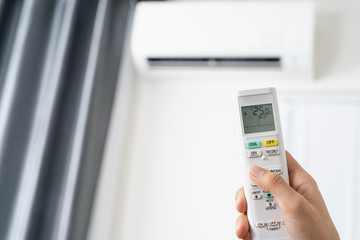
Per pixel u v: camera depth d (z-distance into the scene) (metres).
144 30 1.56
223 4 1.54
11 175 0.99
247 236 0.85
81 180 1.25
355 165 1.40
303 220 0.71
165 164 1.57
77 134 1.27
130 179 1.57
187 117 1.62
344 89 1.50
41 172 1.08
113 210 1.53
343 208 1.37
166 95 1.67
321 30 1.60
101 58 1.36
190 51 1.51
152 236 1.49
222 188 1.50
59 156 1.20
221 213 1.47
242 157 0.80
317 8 1.64
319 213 0.79
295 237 0.73
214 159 1.54
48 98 1.14
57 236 1.19
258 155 0.79
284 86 1.56
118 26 1.53
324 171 1.42
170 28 1.54
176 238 1.47
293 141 1.47
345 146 1.43
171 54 1.53
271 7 1.49
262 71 1.52
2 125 0.97
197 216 1.48
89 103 1.29
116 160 1.56
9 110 0.98
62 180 1.21
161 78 1.69
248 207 0.78
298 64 1.45
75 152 1.25
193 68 1.57
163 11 1.57
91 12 1.39
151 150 1.60
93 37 1.37
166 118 1.64
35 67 1.08
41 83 1.11
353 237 1.33
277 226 0.75
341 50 1.56
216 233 1.45
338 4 1.63
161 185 1.54
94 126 1.33
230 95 1.61
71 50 1.25
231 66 1.53
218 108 1.61
